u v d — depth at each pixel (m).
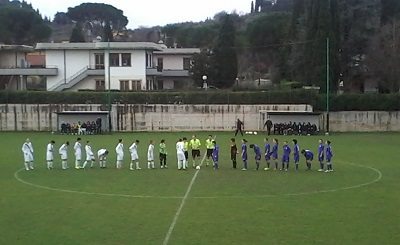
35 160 40.06
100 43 78.12
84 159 40.47
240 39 100.94
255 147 35.88
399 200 25.52
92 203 24.83
